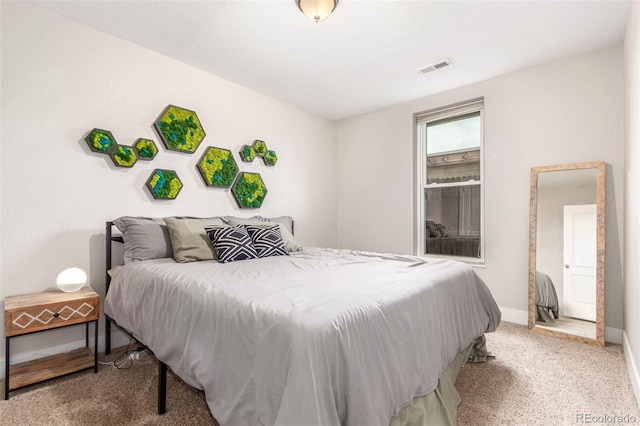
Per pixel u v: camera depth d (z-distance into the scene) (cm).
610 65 254
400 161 385
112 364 209
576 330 257
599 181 253
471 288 208
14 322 171
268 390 100
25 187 203
